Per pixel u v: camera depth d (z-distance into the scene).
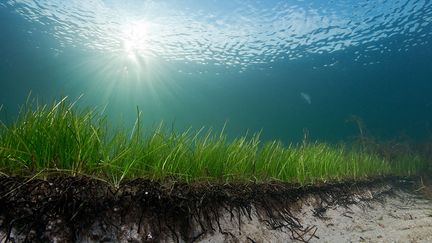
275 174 3.89
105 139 2.39
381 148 11.92
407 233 3.63
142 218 2.16
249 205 3.06
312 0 18.88
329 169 5.29
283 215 3.37
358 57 27.19
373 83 31.86
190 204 2.50
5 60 26.39
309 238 3.23
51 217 1.78
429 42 24.95
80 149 2.10
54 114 2.24
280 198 3.53
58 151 2.10
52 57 25.75
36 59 26.39
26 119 2.16
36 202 1.78
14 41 23.84
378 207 5.40
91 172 2.17
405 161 10.56
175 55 24.16
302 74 30.12
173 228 2.29
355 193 5.42
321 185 4.58
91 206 1.96
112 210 2.06
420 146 14.04
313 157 5.04
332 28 22.28
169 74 27.80
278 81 31.55
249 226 2.88
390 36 24.00
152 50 23.11
